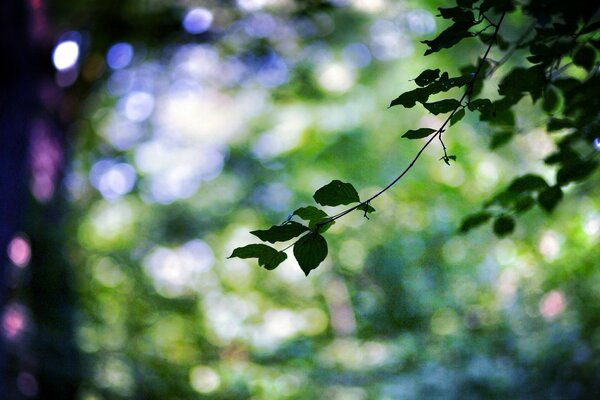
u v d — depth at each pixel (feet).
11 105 20.83
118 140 42.50
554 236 24.66
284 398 29.58
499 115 8.66
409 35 33.47
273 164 43.75
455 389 27.04
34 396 24.14
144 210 43.24
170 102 42.60
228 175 44.47
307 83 33.47
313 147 41.60
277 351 32.60
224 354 34.12
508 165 31.40
